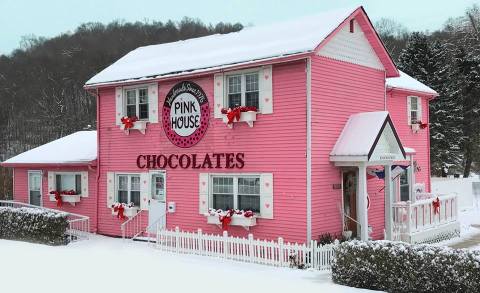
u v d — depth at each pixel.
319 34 16.55
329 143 16.80
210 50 20.00
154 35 80.00
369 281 12.36
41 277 14.14
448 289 11.12
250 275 14.12
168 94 19.98
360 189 16.36
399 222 18.91
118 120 21.64
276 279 13.57
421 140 26.31
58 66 81.19
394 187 21.56
